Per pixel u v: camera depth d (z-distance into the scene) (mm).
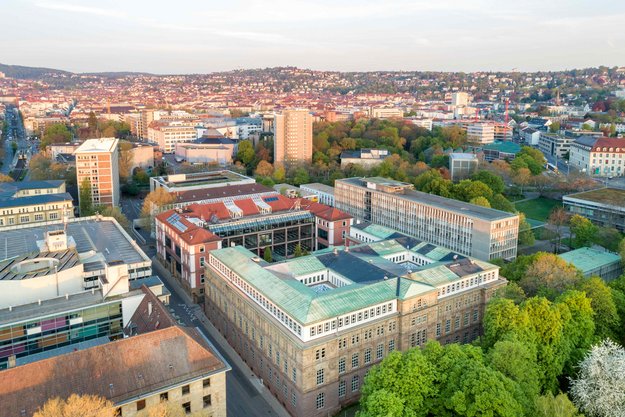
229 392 126562
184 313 168375
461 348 105000
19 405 83125
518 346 102438
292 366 115938
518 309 119188
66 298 124062
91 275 135250
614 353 108438
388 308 125812
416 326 130125
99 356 91438
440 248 165000
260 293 129250
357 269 144625
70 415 73250
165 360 96062
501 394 88875
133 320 122625
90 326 122000
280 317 121188
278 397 123500
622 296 141125
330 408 118000
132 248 165750
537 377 107000
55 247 144500
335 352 116688
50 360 88188
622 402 99000
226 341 150625
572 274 149125
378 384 97875
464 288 143375
